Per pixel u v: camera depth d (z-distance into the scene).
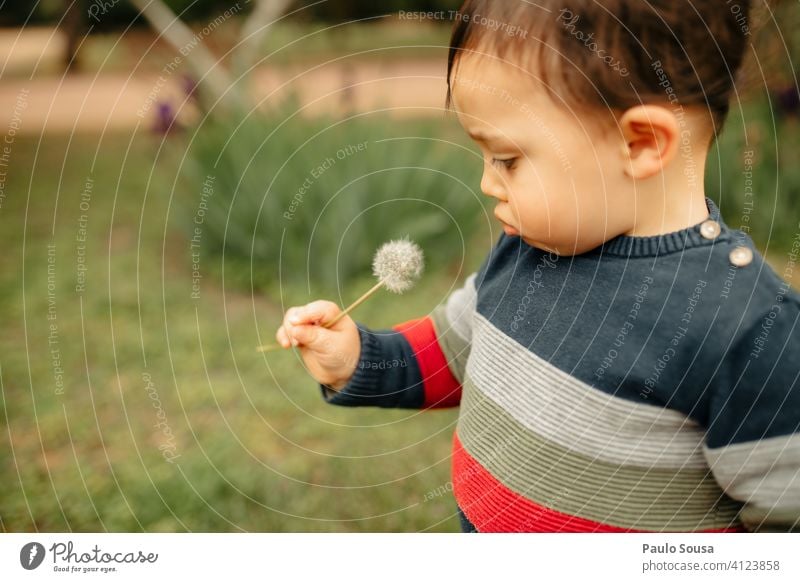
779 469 0.88
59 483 2.19
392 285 1.23
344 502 2.10
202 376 2.86
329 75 6.95
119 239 4.48
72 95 9.19
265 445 2.39
